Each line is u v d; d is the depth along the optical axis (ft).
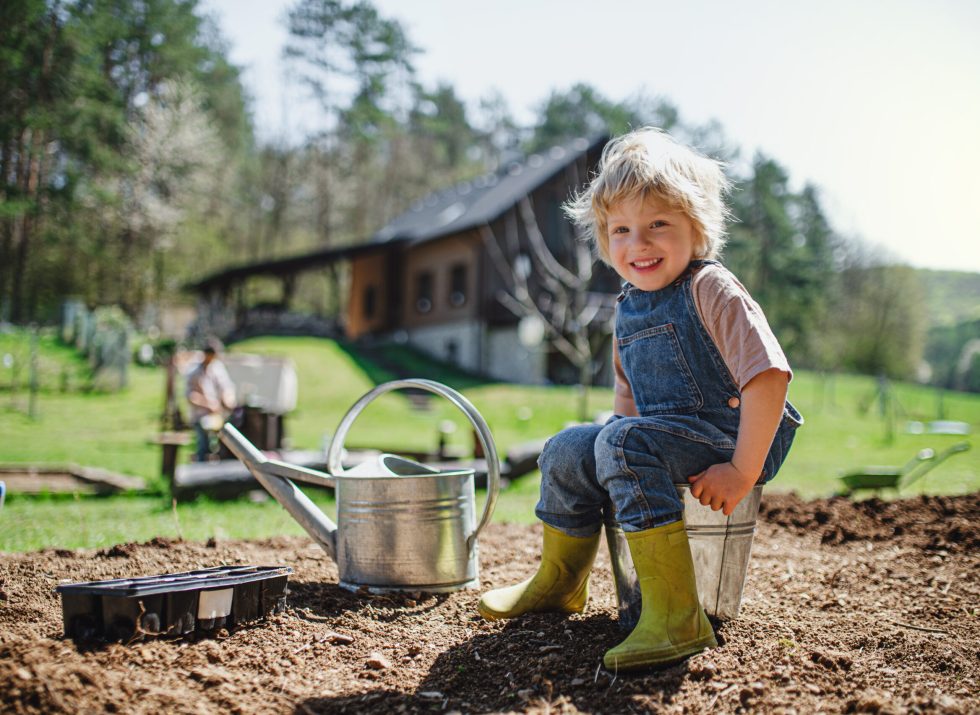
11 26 97.35
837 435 58.59
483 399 72.18
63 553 11.98
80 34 103.35
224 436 11.55
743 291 8.31
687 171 8.56
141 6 122.72
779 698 6.93
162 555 11.93
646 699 7.04
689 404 8.45
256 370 50.55
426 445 47.47
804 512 16.70
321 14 164.35
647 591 8.04
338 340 106.73
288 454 27.04
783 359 7.92
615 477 8.20
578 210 9.62
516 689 7.40
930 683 7.55
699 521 8.54
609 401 72.90
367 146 193.16
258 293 175.11
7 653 7.21
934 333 192.95
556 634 8.87
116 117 111.34
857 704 6.66
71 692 6.53
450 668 7.95
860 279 193.36
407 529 10.28
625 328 9.05
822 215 204.23
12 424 50.01
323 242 189.16
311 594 10.12
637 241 8.53
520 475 30.96
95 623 7.93
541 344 93.91
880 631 9.23
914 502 17.02
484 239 96.99
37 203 104.73
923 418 80.69
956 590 11.07
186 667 7.48
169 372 49.73
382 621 9.32
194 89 131.85
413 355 101.14
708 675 7.44
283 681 7.44
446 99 226.58
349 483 10.51
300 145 186.09
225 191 171.32
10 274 111.14
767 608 10.14
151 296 129.90
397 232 119.65
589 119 203.21
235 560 11.80
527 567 12.50
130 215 121.60
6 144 101.91
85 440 45.03
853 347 183.52
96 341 67.00
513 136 230.07
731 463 7.99
